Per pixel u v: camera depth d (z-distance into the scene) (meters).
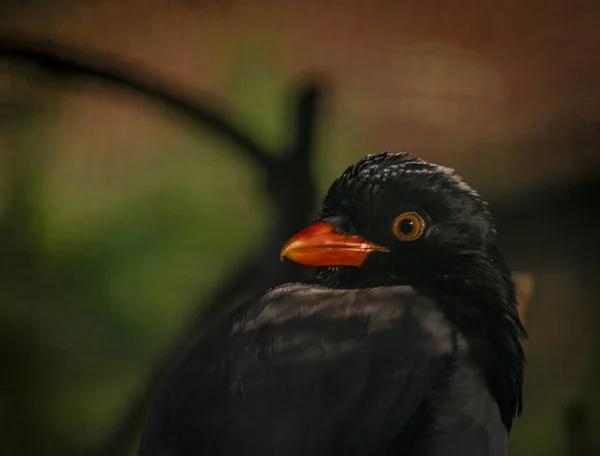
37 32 2.48
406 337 1.92
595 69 2.58
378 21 2.62
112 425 2.24
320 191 2.11
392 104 2.55
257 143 2.08
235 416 1.90
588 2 2.62
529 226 2.40
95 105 2.42
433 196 1.95
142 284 2.33
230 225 2.36
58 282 2.32
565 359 2.28
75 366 2.27
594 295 2.31
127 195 2.40
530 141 2.51
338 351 1.91
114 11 2.54
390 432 1.91
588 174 2.43
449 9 2.63
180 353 2.07
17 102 2.40
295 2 2.59
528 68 2.60
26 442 2.25
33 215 2.38
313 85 2.07
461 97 2.56
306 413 1.90
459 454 1.91
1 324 2.27
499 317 1.95
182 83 2.46
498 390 1.94
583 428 2.25
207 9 2.57
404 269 1.95
